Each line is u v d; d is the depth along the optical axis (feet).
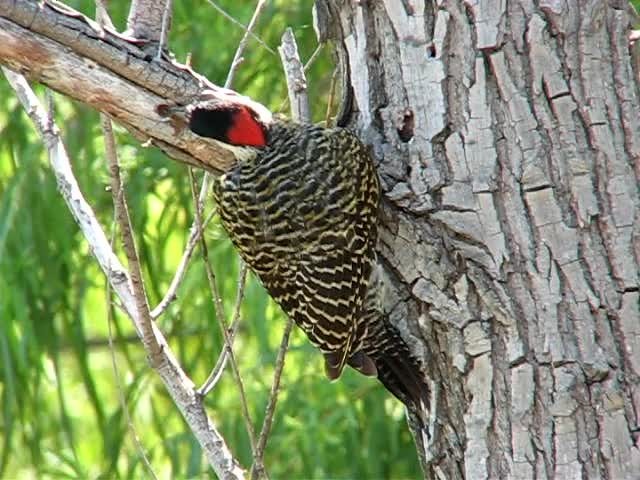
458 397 28.14
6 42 26.53
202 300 46.42
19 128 45.65
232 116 28.81
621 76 27.50
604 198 27.25
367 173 28.43
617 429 27.02
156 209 52.29
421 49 27.94
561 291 27.20
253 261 29.91
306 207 28.94
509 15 27.35
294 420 45.37
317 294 29.30
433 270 27.99
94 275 50.52
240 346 51.44
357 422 46.29
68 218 45.55
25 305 45.29
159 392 49.70
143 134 27.96
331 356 29.60
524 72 27.35
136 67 27.04
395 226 28.32
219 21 44.62
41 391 51.31
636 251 27.20
